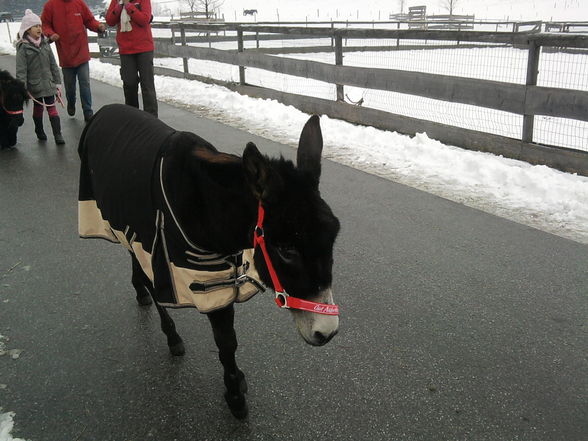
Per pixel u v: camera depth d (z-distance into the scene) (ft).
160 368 9.66
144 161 8.18
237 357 9.86
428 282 12.20
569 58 43.80
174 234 7.47
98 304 11.73
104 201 9.07
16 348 10.19
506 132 23.95
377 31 23.76
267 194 6.38
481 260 13.09
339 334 10.44
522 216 15.47
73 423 8.34
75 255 13.96
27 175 20.39
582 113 17.47
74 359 9.91
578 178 17.42
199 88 34.99
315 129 7.42
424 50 51.85
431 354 9.80
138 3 25.39
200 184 7.20
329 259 6.50
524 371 9.30
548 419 8.25
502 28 87.61
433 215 15.72
